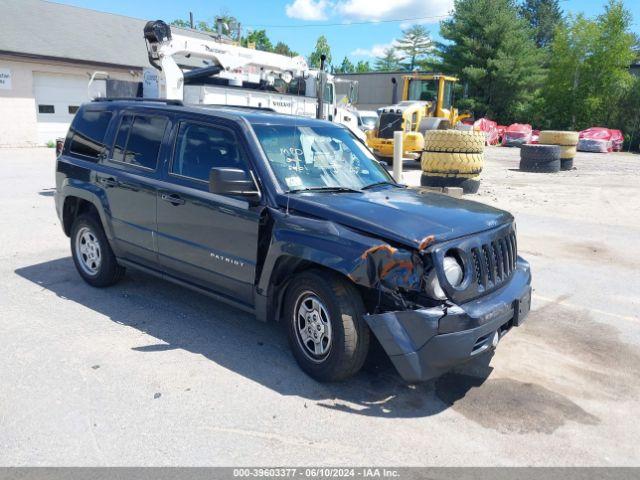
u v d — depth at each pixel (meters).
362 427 3.59
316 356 4.12
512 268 4.42
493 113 45.62
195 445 3.32
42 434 3.38
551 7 73.50
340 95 18.80
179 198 4.85
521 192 14.16
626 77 40.56
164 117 5.24
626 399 4.11
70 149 6.20
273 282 4.29
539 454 3.39
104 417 3.57
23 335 4.77
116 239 5.57
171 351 4.56
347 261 3.73
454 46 46.38
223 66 11.83
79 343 4.64
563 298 6.30
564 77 42.84
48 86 23.20
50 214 9.61
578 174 19.22
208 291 4.90
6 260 6.97
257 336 4.94
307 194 4.39
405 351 3.60
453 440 3.49
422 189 5.25
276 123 4.89
